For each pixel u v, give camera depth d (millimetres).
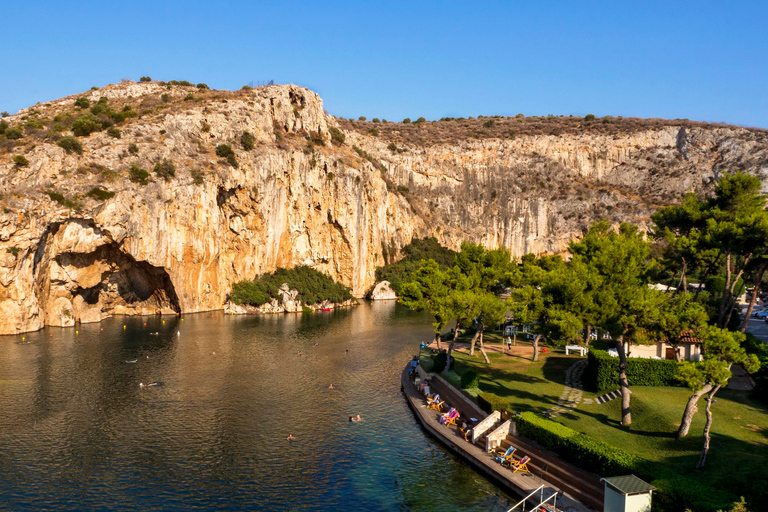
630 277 40312
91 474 34875
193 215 100562
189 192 99000
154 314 104500
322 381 58750
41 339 76688
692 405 33188
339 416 47281
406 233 165625
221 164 105438
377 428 44531
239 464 36844
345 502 31734
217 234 107062
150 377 58406
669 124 196500
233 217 112062
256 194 112062
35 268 81250
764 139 174125
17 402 49125
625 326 37688
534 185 185125
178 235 98188
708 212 59875
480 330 64250
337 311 118125
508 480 33000
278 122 130625
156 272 99875
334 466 36844
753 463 29219
